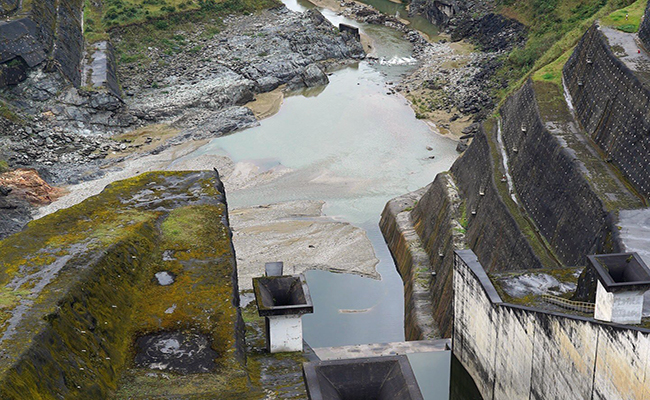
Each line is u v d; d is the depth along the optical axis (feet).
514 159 176.04
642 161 139.85
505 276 112.37
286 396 78.18
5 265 97.14
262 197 227.81
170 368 85.71
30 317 82.94
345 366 63.67
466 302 117.29
